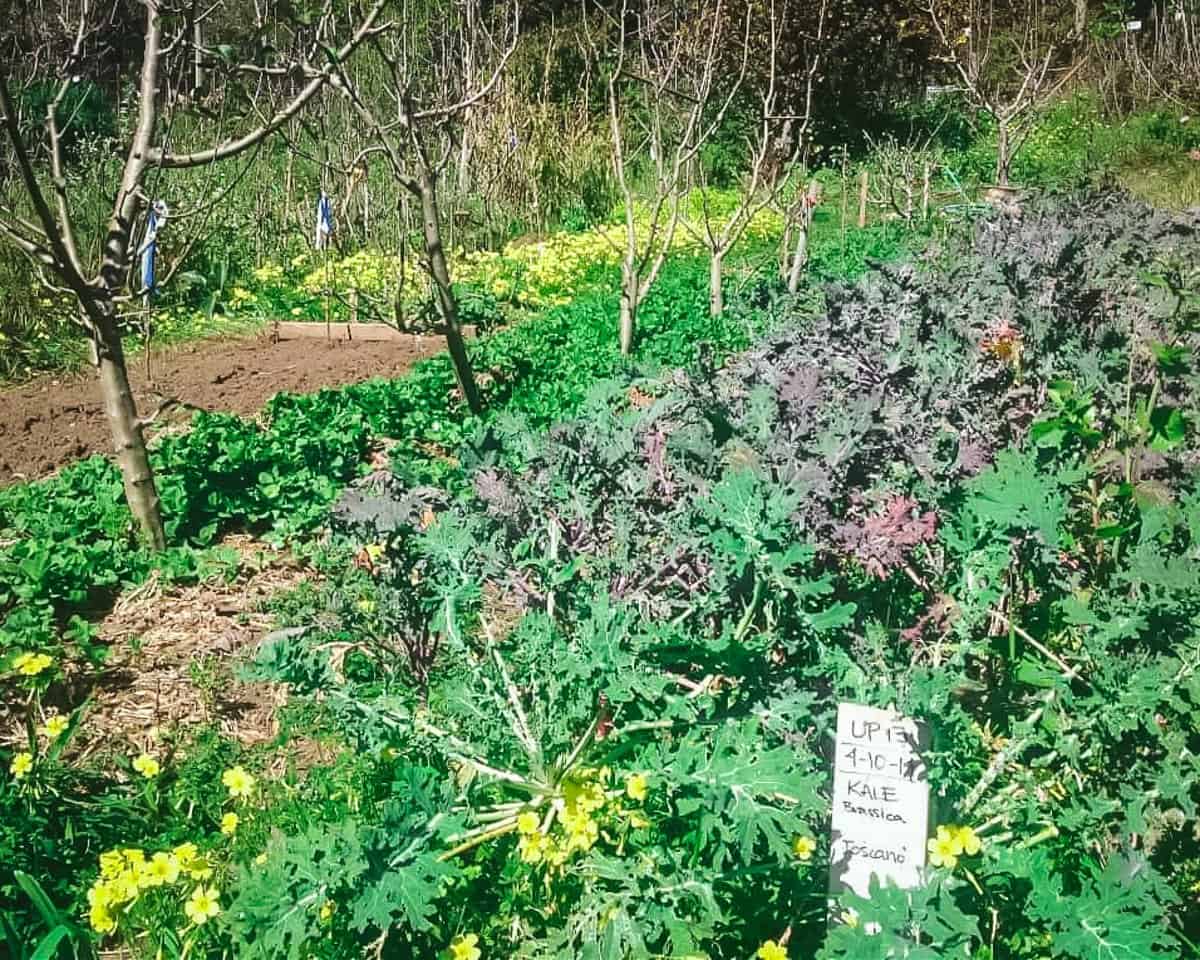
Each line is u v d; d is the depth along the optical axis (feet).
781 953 8.03
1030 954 8.73
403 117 25.32
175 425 26.48
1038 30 68.44
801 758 9.24
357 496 12.01
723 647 9.61
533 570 11.85
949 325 18.75
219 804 11.73
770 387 15.29
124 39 34.04
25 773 11.51
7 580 16.88
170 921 9.68
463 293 40.11
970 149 69.82
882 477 13.14
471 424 24.98
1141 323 18.70
